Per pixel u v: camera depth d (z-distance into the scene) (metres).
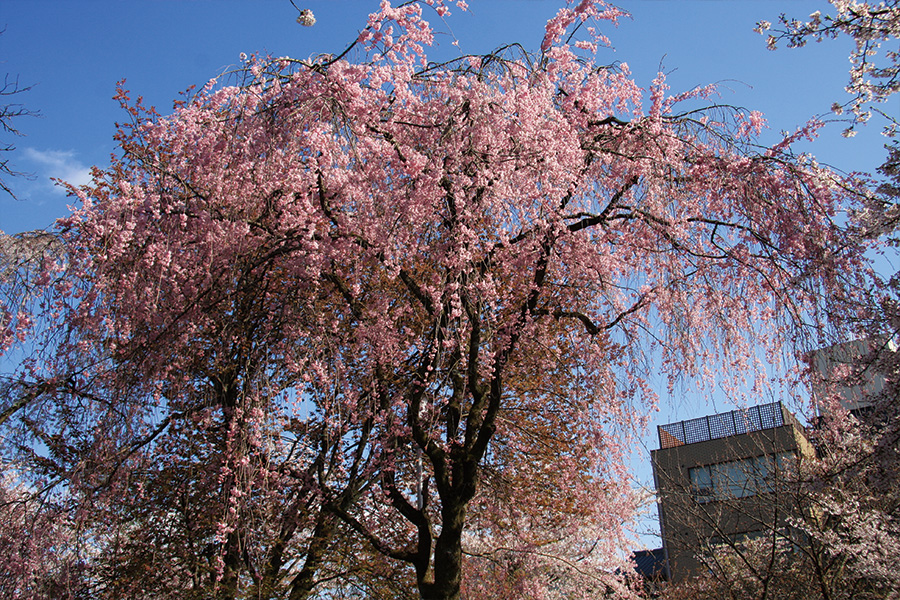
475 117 7.25
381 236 7.12
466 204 7.32
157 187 7.18
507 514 10.42
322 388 7.89
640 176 7.95
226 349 8.04
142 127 7.21
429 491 10.51
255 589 9.00
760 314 7.80
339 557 10.59
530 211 7.56
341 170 7.18
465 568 11.27
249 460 7.29
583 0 8.00
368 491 10.28
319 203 7.52
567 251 8.08
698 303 7.87
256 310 8.10
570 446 10.69
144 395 6.83
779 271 7.02
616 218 8.27
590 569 12.28
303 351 7.53
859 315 6.43
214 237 7.23
